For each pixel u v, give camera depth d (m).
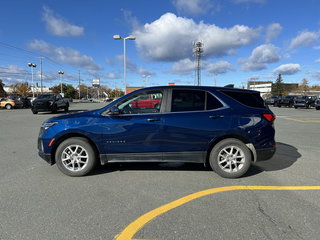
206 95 4.17
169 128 4.01
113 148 4.08
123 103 4.17
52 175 4.27
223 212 2.93
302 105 28.38
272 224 2.66
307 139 7.75
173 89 4.18
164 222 2.70
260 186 3.77
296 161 5.20
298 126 11.09
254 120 4.08
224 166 4.15
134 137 4.04
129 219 2.77
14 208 3.03
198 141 4.05
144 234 2.48
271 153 4.15
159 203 3.18
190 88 4.20
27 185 3.79
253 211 2.95
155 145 4.05
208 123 4.02
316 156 5.61
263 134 4.10
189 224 2.66
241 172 4.08
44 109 18.86
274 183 3.90
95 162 4.22
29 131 9.58
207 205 3.12
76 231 2.53
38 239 2.38
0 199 3.29
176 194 3.46
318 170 4.59
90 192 3.53
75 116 4.17
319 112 21.47
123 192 3.54
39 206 3.08
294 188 3.69
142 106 4.13
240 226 2.62
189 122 4.01
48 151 4.12
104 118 4.08
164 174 4.34
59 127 4.07
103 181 3.98
